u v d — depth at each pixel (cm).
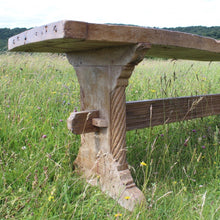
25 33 203
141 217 196
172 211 211
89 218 201
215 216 209
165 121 286
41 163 248
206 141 330
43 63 586
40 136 293
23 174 230
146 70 654
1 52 640
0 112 320
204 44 227
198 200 230
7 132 289
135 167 274
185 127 352
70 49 238
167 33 204
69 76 538
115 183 230
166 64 706
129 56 203
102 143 241
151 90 445
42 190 215
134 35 189
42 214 188
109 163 235
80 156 270
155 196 229
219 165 286
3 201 208
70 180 242
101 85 234
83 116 233
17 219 190
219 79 573
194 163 284
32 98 369
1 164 236
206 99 322
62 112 351
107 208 213
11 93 365
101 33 174
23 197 212
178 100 295
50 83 448
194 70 662
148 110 270
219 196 234
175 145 314
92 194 231
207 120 394
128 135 323
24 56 591
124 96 227
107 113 232
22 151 269
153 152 295
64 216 195
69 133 297
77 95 413
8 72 501
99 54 230
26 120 305
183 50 232
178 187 245
